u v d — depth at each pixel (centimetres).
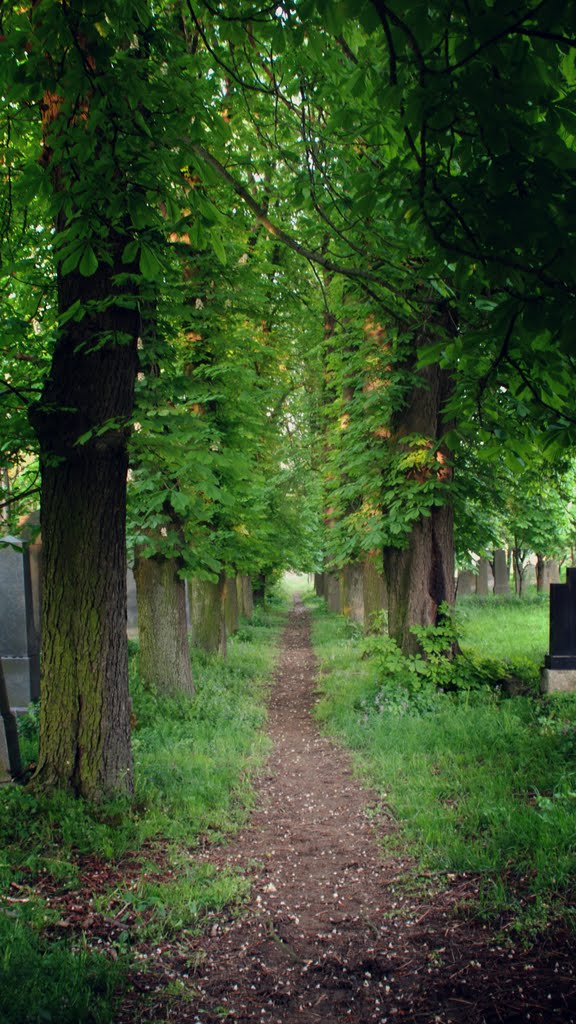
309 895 442
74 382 557
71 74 317
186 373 1088
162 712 962
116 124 354
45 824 496
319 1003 323
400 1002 320
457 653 1102
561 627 978
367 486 1114
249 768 745
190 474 580
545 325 229
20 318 623
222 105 501
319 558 3144
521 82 209
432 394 1077
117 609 579
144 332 839
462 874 444
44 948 342
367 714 954
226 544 1239
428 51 237
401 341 998
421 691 995
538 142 221
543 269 222
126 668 589
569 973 323
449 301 429
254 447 1192
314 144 544
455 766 663
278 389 1521
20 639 958
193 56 428
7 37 321
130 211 358
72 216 368
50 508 570
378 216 565
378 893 439
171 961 355
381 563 1305
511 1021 297
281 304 1241
